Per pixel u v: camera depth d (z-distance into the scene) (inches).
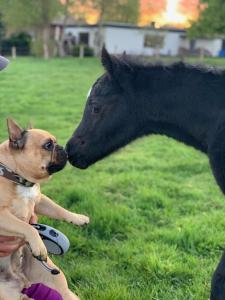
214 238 74.9
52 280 46.8
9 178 41.3
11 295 43.1
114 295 57.4
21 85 284.0
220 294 49.0
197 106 55.2
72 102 228.1
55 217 46.6
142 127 59.0
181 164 125.1
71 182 107.3
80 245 73.3
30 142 41.1
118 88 57.5
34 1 604.1
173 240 75.2
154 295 59.7
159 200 94.4
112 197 97.3
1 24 624.1
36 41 596.1
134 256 69.7
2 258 44.3
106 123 58.3
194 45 721.6
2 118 177.6
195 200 96.9
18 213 42.1
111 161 127.6
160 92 56.8
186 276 65.2
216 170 52.9
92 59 546.9
